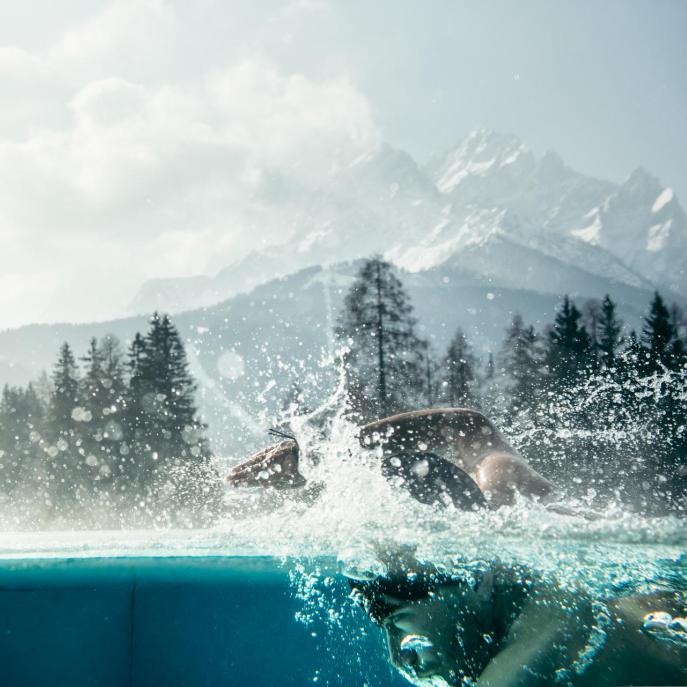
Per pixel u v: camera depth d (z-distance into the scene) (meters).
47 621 2.06
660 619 1.28
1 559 2.10
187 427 29.94
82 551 2.21
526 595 1.39
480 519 2.08
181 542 2.30
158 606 2.13
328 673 2.00
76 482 25.44
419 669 1.41
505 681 1.32
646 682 1.23
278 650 2.10
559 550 1.70
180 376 33.66
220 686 2.15
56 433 34.16
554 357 27.88
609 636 1.28
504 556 1.56
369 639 1.86
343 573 1.58
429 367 31.11
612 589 1.39
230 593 2.14
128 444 30.81
